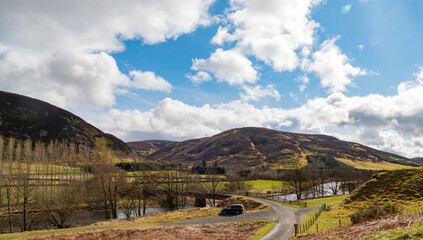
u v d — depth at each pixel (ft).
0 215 211.20
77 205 242.17
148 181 272.72
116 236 116.26
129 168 585.22
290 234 112.88
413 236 48.21
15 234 118.21
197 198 313.94
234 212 181.78
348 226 96.58
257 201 236.43
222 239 107.55
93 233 119.96
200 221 156.66
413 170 185.16
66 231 126.00
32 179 346.54
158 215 181.98
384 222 73.97
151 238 111.96
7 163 415.23
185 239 109.19
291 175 347.97
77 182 289.12
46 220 206.90
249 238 107.14
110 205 237.86
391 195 164.04
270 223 138.92
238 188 379.55
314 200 275.39
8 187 202.90
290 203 246.88
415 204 137.80
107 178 226.58
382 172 202.69
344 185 424.46
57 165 508.94
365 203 165.48
